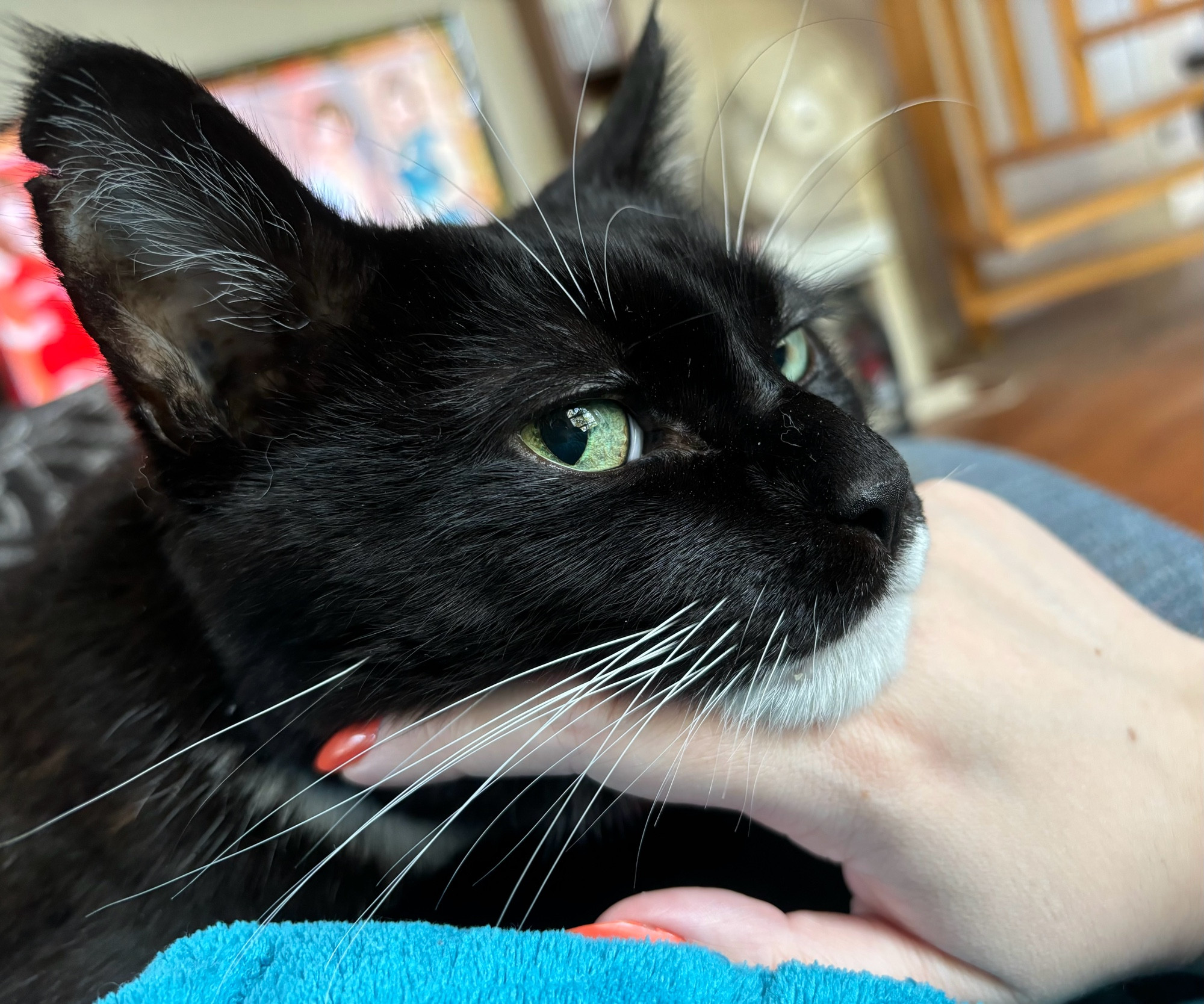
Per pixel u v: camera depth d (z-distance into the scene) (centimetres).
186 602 18
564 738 17
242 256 17
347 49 53
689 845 19
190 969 13
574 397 17
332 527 17
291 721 17
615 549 16
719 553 16
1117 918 15
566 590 16
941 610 18
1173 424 57
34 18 44
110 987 17
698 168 32
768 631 16
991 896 15
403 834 19
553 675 17
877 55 74
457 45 56
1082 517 26
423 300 17
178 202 16
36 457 27
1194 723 17
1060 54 77
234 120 16
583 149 26
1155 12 69
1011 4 79
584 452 17
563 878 19
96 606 19
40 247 15
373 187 54
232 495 17
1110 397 64
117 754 18
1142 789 16
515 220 21
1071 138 71
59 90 15
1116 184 80
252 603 17
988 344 81
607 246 18
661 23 28
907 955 15
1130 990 18
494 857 19
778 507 17
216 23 50
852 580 17
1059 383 69
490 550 16
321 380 17
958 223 77
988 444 62
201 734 18
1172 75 88
